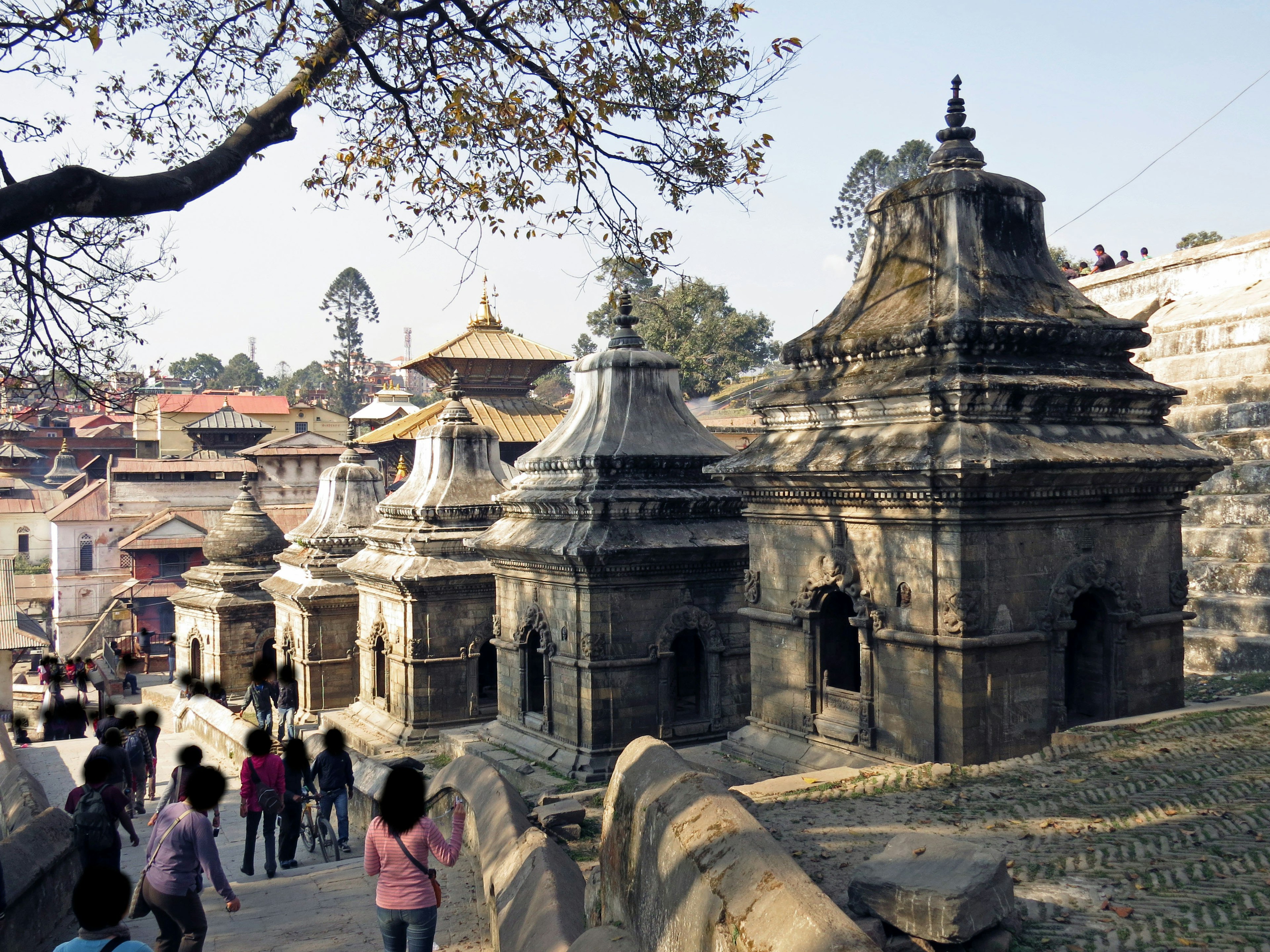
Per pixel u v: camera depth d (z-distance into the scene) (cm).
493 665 3020
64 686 5528
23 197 1071
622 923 873
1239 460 2655
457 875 1454
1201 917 846
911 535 1540
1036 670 1529
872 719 1611
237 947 1262
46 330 1409
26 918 1345
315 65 1355
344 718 3139
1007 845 1087
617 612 2205
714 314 9144
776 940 584
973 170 1667
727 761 1847
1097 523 1602
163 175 1206
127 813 1454
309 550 3481
